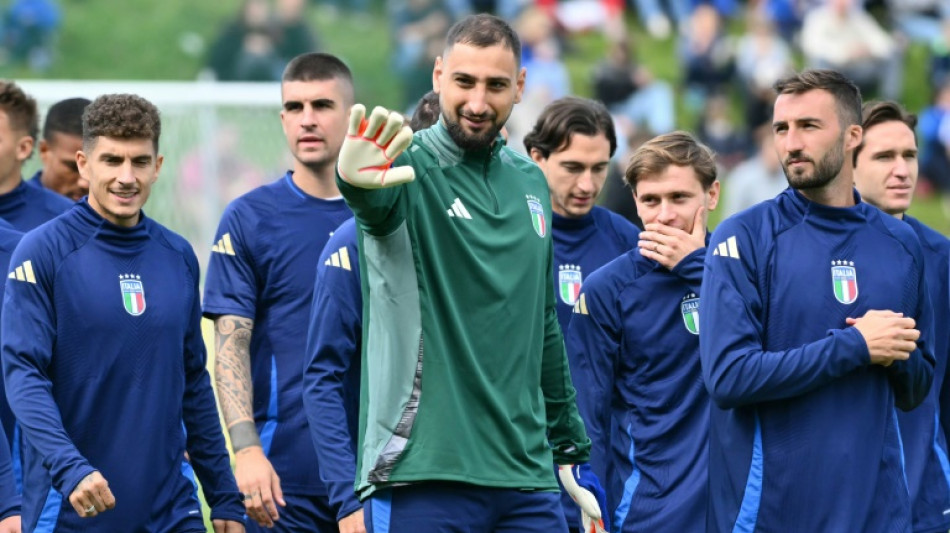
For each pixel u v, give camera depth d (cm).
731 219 1912
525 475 1728
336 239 1983
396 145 1509
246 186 4612
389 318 1670
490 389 1695
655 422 2105
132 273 1967
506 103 1683
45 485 1912
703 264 2095
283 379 2195
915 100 7800
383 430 1672
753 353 1828
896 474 1884
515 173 1781
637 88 6994
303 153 2238
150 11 8731
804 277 1870
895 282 1884
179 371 1995
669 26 8306
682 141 2153
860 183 2431
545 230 1781
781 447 1852
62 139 2548
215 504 2033
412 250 1661
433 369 1667
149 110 1961
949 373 2305
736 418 1891
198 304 2053
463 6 7619
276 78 7131
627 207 5694
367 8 8775
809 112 1855
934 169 7106
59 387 1928
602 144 2308
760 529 1862
